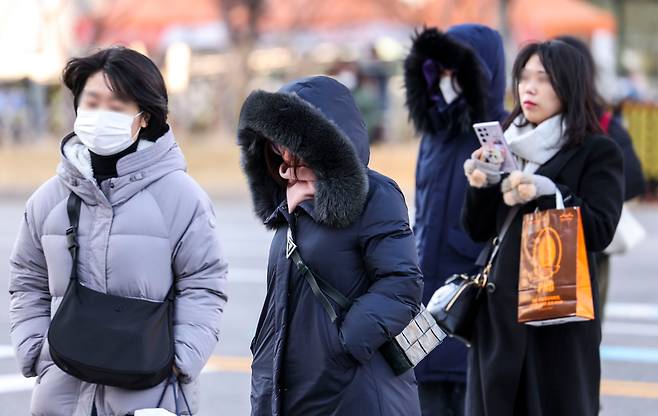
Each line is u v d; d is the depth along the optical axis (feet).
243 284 107.45
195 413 39.27
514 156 47.39
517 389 46.19
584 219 45.21
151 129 38.88
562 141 46.47
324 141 34.99
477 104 53.72
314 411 36.22
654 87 314.14
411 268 36.09
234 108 223.71
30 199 39.27
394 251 36.09
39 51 253.44
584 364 45.83
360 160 36.01
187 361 37.70
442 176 54.29
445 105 54.13
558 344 45.60
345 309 36.22
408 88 54.85
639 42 333.83
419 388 53.62
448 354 53.06
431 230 54.24
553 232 43.86
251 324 90.68
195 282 38.65
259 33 221.66
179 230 38.29
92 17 222.89
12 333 39.27
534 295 44.06
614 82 232.53
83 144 38.60
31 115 273.95
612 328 91.09
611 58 226.79
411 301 36.04
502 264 46.52
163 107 38.55
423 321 36.91
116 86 37.65
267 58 254.88
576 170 46.26
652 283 110.11
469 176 46.44
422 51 53.72
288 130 35.04
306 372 36.37
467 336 47.96
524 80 47.60
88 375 36.32
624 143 61.05
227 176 196.34
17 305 39.29
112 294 37.58
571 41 59.57
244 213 165.58
